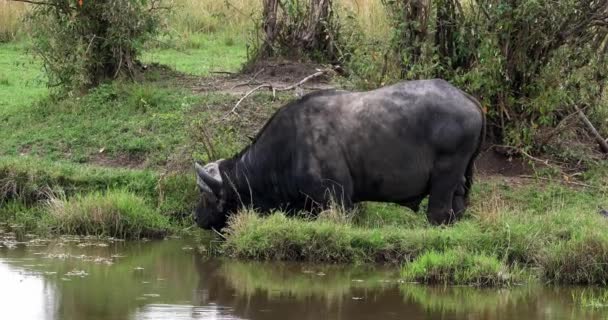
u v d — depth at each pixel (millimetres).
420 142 40156
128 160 49156
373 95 40781
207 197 42219
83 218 43688
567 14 46594
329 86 55500
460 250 37531
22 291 34875
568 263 36969
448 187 40469
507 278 36594
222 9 81562
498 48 47062
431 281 36750
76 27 56000
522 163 47906
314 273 37719
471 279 36531
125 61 57219
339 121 40531
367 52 48781
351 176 40562
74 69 55625
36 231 43938
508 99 47781
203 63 67625
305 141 40625
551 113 47781
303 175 40531
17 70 66750
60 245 41906
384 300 34469
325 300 34344
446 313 33062
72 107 53938
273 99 51469
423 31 47625
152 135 50219
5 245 41688
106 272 37750
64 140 50781
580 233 38281
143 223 43688
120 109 53219
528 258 38406
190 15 79938
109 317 31953
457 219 41281
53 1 56250
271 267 38594
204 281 36688
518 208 42750
